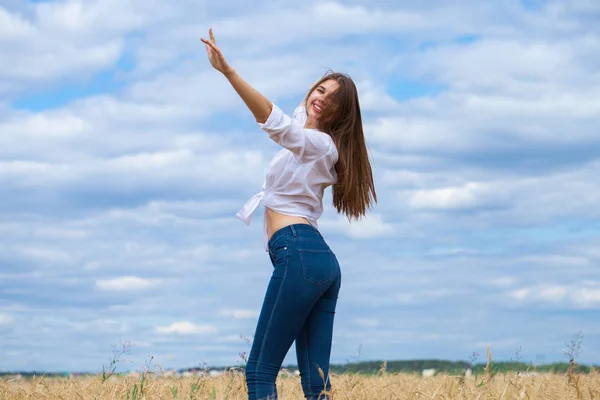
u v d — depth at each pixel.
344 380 5.36
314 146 4.09
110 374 5.65
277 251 4.11
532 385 5.05
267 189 4.24
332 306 4.33
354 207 4.49
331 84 4.35
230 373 5.50
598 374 5.78
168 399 5.24
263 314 4.11
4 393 5.51
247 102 3.98
